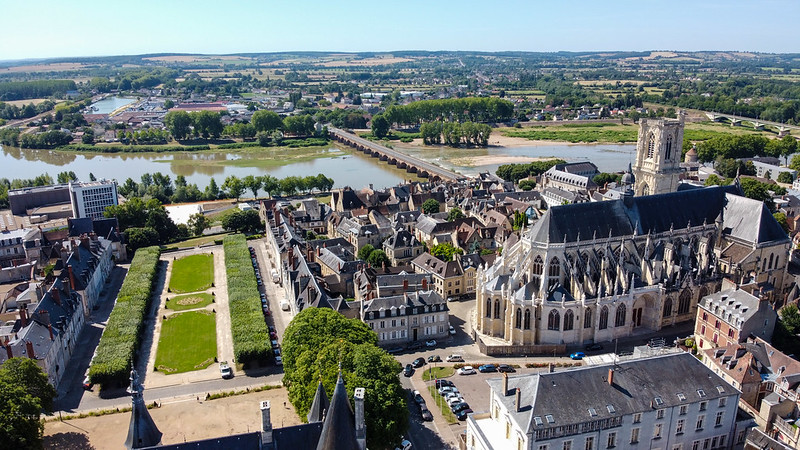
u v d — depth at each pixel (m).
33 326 183.50
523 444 122.62
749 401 158.12
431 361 194.12
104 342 197.62
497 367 187.75
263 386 180.12
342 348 149.75
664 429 130.88
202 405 170.12
